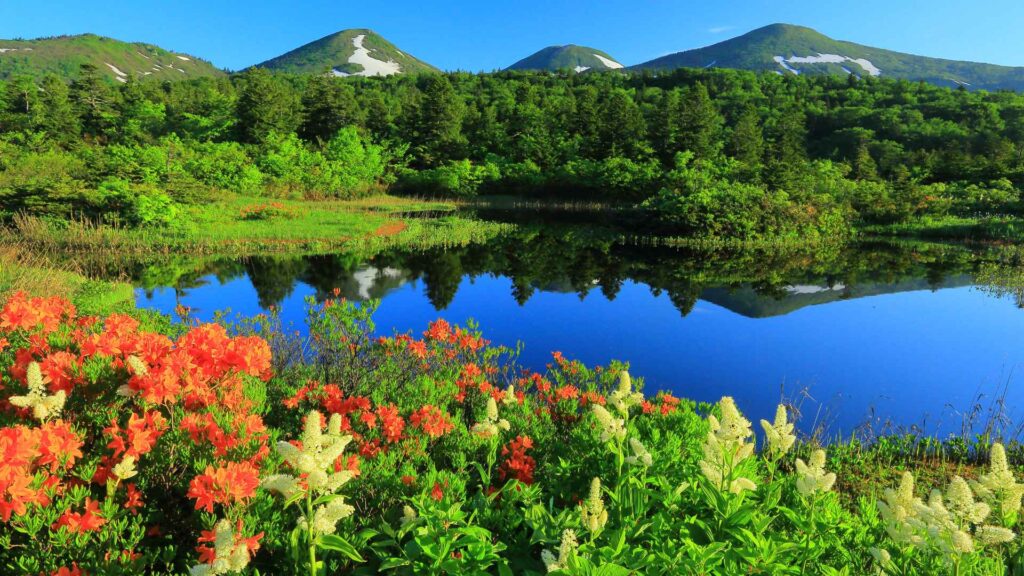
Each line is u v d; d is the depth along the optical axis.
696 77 126.69
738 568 2.73
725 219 36.16
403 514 3.37
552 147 70.75
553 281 21.70
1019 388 10.52
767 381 10.81
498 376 8.94
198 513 3.20
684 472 3.80
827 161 69.25
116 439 3.24
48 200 26.25
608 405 5.93
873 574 3.02
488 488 4.07
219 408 4.02
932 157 75.31
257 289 18.38
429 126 72.50
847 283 22.31
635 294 19.61
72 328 5.61
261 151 59.91
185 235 26.78
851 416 9.10
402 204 53.47
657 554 2.62
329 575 2.92
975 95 110.94
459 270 23.55
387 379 7.00
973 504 2.44
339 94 75.75
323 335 7.89
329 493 2.52
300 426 5.07
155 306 15.41
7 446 2.65
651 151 68.44
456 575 2.54
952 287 21.66
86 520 2.69
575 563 2.30
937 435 8.27
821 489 3.15
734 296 19.62
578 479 4.15
